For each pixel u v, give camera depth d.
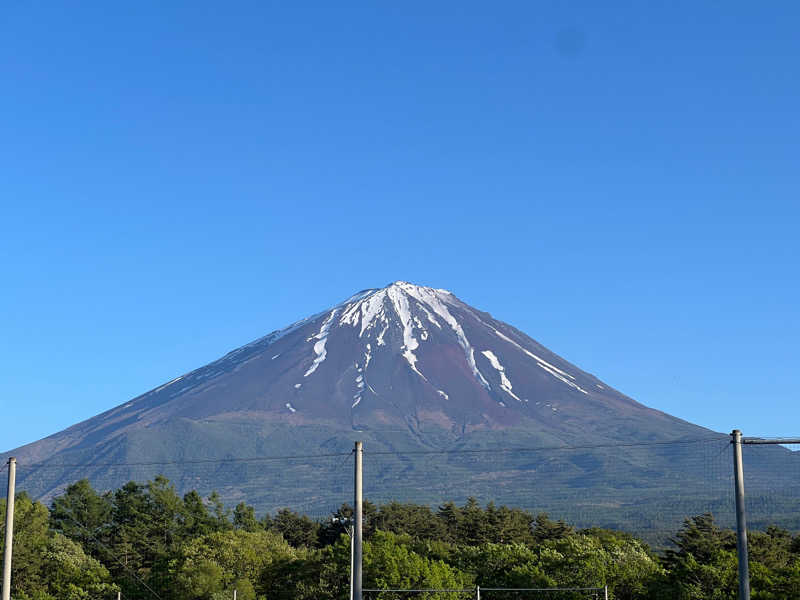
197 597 113.00
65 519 157.88
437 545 117.50
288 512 176.62
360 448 54.56
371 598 101.19
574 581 100.00
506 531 151.25
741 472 45.94
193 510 163.25
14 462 59.81
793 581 92.00
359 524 54.06
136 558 150.38
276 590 115.31
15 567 122.12
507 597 101.25
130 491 162.75
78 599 115.81
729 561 97.38
